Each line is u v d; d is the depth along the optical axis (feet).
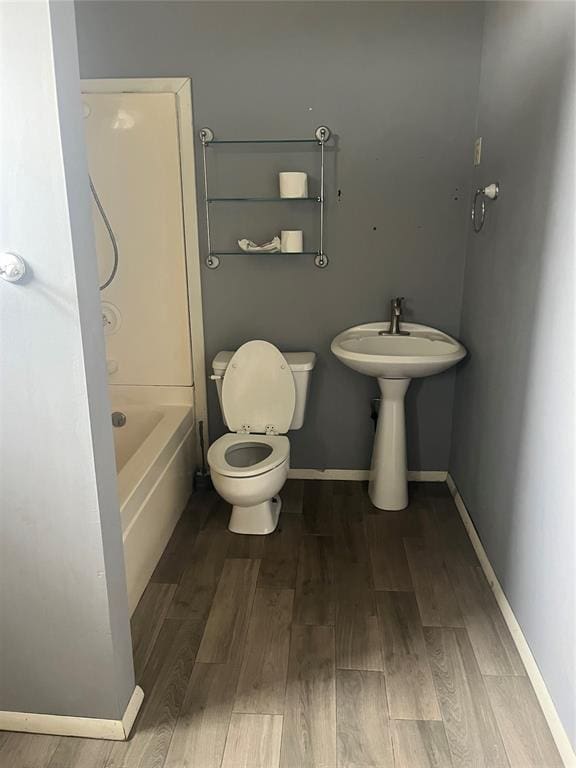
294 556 8.40
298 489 10.25
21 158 4.31
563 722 5.38
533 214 6.33
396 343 9.49
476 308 8.73
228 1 8.62
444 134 8.99
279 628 7.02
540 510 5.98
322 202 9.28
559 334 5.51
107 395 5.17
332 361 10.00
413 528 9.10
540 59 6.19
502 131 7.59
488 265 8.14
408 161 9.11
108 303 9.73
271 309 9.80
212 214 9.41
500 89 7.70
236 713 5.90
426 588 7.74
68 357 4.69
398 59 8.74
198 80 8.91
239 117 9.04
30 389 4.78
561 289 5.47
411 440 10.37
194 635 6.92
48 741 5.65
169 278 9.61
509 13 7.38
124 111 8.96
